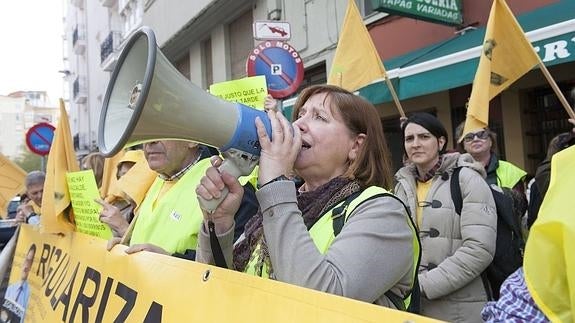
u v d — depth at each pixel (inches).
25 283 134.2
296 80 231.1
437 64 215.5
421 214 105.3
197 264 58.7
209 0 483.5
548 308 33.1
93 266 90.4
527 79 245.4
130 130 47.9
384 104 324.2
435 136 107.3
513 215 103.0
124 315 71.1
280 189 52.4
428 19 249.1
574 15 191.2
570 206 31.7
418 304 57.4
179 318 58.0
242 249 66.9
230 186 57.6
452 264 97.2
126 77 55.4
